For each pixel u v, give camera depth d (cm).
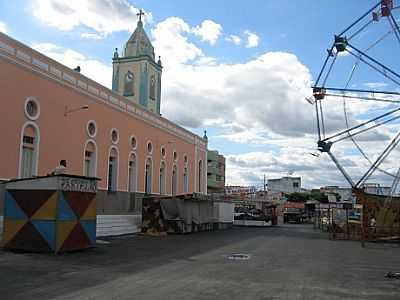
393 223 2836
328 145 3114
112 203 3025
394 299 895
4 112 2023
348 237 2906
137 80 4597
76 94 2605
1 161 2002
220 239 2430
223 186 8944
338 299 870
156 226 2720
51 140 2362
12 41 2062
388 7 2677
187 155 4672
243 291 909
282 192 10819
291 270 1255
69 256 1402
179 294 856
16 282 939
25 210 1450
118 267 1202
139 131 3494
